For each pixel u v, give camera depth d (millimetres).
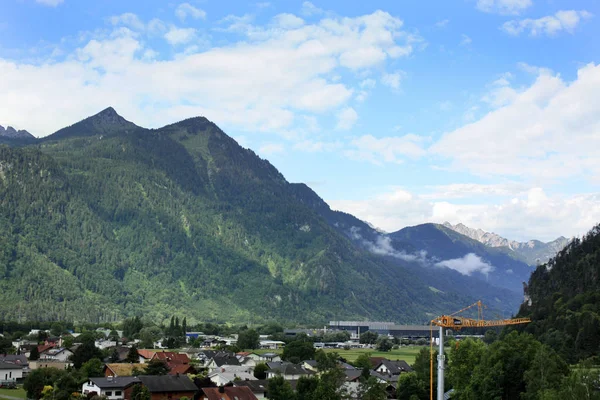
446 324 194625
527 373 197875
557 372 196000
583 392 166000
